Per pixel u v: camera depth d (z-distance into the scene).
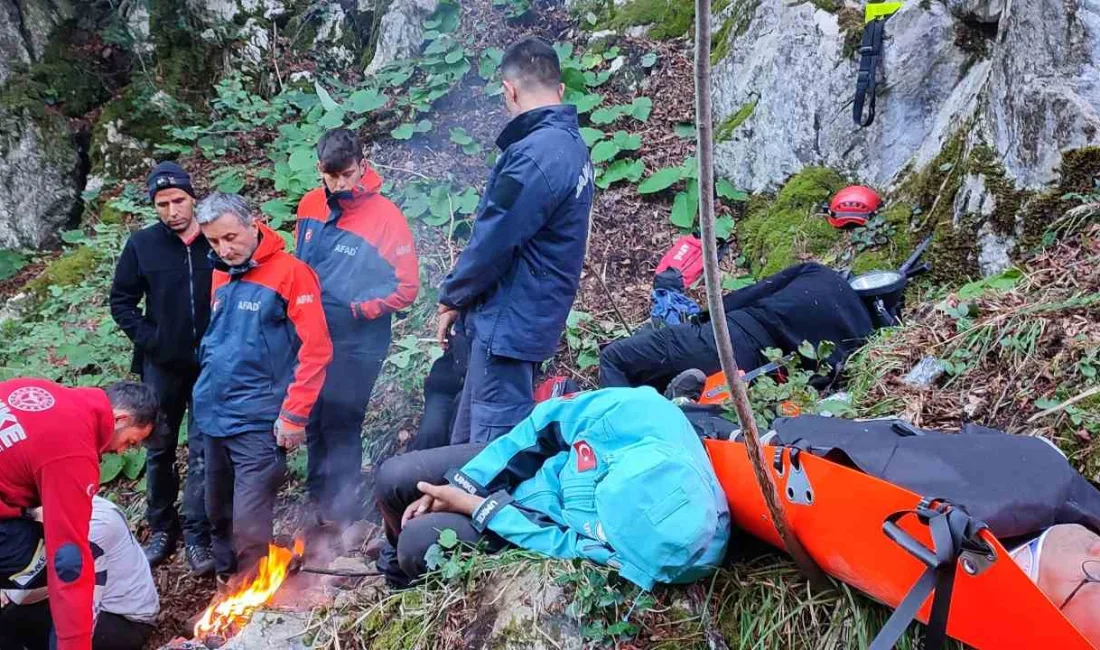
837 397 3.34
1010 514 1.96
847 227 4.81
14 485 2.55
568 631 2.41
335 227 3.61
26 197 6.70
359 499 3.85
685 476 2.34
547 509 2.72
